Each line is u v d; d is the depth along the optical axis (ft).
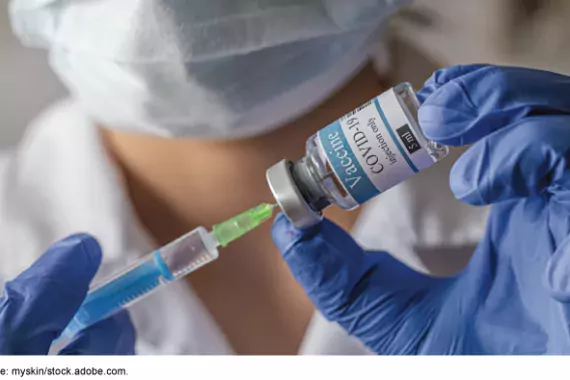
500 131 1.97
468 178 2.01
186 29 2.18
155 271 2.24
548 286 1.92
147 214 3.05
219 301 3.06
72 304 2.11
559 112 1.98
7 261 3.09
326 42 2.40
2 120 4.00
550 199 2.10
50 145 3.11
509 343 2.24
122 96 2.48
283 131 2.76
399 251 2.99
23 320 2.01
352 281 2.32
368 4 2.35
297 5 2.24
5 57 3.88
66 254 2.16
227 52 2.24
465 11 3.18
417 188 2.98
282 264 2.98
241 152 2.78
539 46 3.41
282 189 2.04
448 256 3.04
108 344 2.33
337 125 1.98
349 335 2.55
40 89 3.96
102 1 2.24
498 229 2.34
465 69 2.12
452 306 2.37
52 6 2.40
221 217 2.97
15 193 3.12
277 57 2.33
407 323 2.37
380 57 2.91
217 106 2.42
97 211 2.94
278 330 3.07
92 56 2.40
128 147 2.91
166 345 2.89
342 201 2.06
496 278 2.33
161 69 2.29
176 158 2.85
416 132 1.91
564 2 3.34
